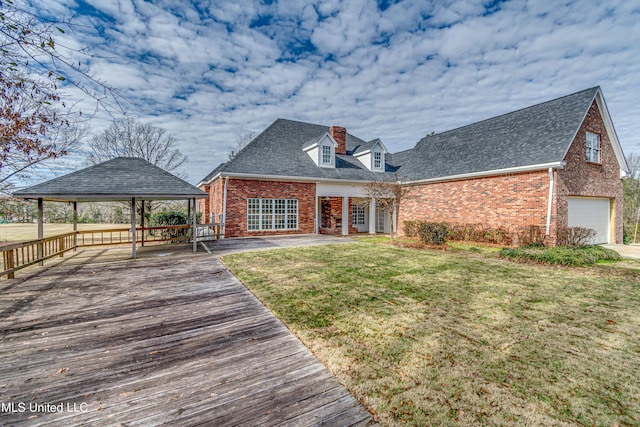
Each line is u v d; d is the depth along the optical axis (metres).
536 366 2.96
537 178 10.65
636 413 2.29
